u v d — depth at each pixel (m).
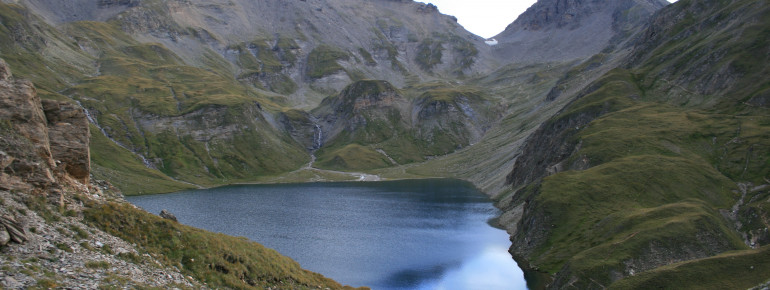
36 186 34.09
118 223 37.38
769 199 93.75
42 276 25.61
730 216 93.31
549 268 85.50
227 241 45.78
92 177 46.75
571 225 95.88
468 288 81.12
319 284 50.19
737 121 140.25
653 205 97.75
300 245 108.19
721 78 171.00
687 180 106.56
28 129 36.41
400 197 196.50
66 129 41.22
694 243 73.12
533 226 102.19
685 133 138.88
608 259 72.38
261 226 128.38
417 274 88.81
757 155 117.12
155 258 36.25
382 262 96.25
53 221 32.53
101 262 30.56
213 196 198.25
